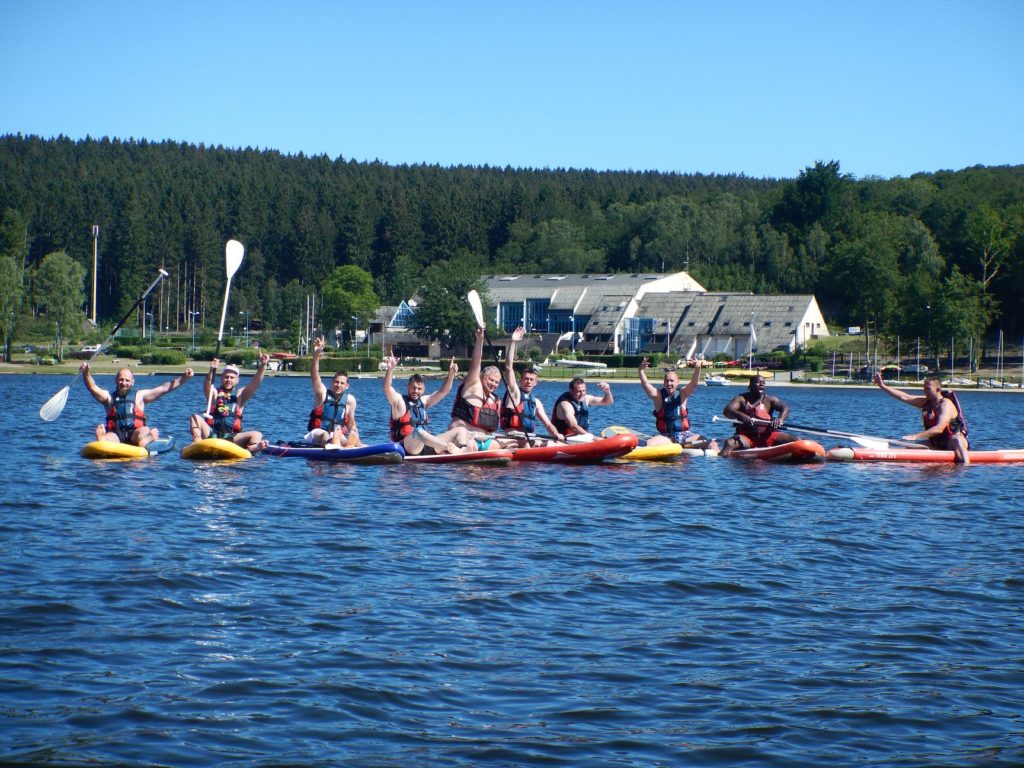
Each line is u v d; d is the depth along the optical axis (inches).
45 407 738.8
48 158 7071.9
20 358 3543.3
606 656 313.6
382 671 297.6
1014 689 292.0
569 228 5762.8
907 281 3673.7
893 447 824.9
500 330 3988.7
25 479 616.4
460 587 385.4
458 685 288.7
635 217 5782.5
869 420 1466.5
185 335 5108.3
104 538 453.7
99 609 345.7
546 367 3198.8
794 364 3336.6
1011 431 1284.4
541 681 293.0
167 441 754.2
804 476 711.7
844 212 5349.4
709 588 393.4
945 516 561.6
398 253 5846.5
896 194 5629.9
